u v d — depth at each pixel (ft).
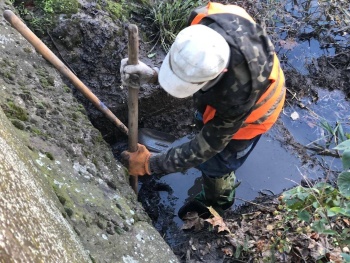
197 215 9.70
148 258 6.68
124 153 8.12
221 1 12.41
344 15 13.06
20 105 7.13
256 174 10.66
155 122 10.76
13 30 8.36
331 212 6.95
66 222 5.22
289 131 11.30
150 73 7.16
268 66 6.29
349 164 6.13
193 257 9.04
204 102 6.48
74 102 8.13
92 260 5.82
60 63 7.88
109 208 6.88
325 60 12.41
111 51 10.07
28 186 4.10
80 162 7.17
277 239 8.77
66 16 9.77
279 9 13.02
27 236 3.51
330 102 11.85
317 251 8.48
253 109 7.12
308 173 10.72
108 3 10.44
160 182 10.57
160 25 10.87
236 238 9.09
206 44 5.70
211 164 8.34
